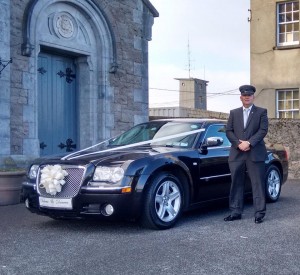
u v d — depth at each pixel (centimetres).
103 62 1266
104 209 605
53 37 1148
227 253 515
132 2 1361
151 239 582
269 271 453
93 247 547
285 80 1989
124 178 603
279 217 730
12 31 1045
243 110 708
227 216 725
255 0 2042
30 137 1077
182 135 739
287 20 2005
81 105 1263
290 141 1441
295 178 1428
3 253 525
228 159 717
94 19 1240
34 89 1089
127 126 1338
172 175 656
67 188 623
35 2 1084
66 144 1240
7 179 852
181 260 489
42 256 511
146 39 1410
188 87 3038
